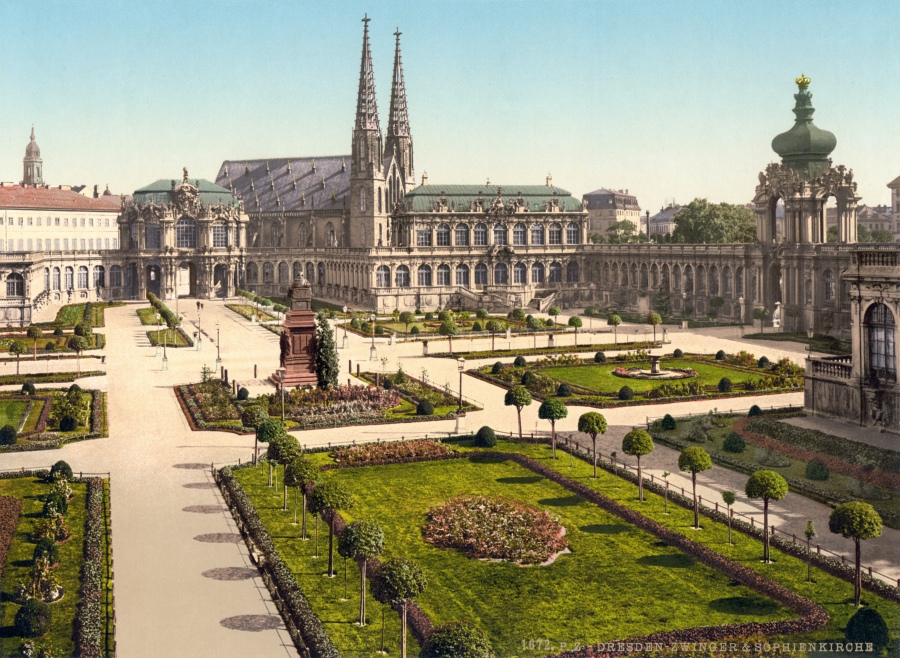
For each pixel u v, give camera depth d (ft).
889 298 306.14
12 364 483.51
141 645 171.83
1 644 171.83
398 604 167.94
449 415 359.87
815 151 637.71
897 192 541.75
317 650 167.73
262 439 285.84
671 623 179.83
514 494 262.67
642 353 501.56
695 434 317.42
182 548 220.02
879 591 190.60
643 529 231.91
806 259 618.03
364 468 291.17
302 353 423.23
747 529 227.40
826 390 337.72
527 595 193.36
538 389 417.90
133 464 292.61
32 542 222.28
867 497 248.93
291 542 224.94
